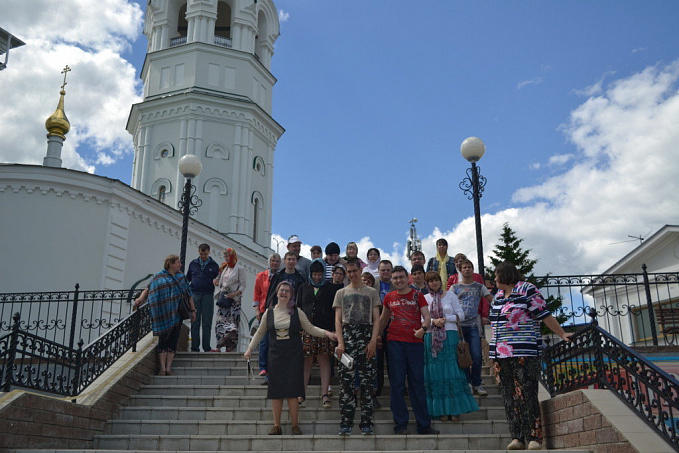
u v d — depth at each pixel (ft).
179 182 94.99
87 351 26.50
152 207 72.02
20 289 59.82
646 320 60.49
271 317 24.02
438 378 24.30
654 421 18.24
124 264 66.85
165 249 74.84
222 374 31.40
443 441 22.40
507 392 21.54
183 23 112.57
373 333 23.85
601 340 21.06
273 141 108.99
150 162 98.22
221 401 27.20
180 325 32.89
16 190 61.93
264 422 24.59
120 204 67.36
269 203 105.50
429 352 24.68
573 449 19.79
